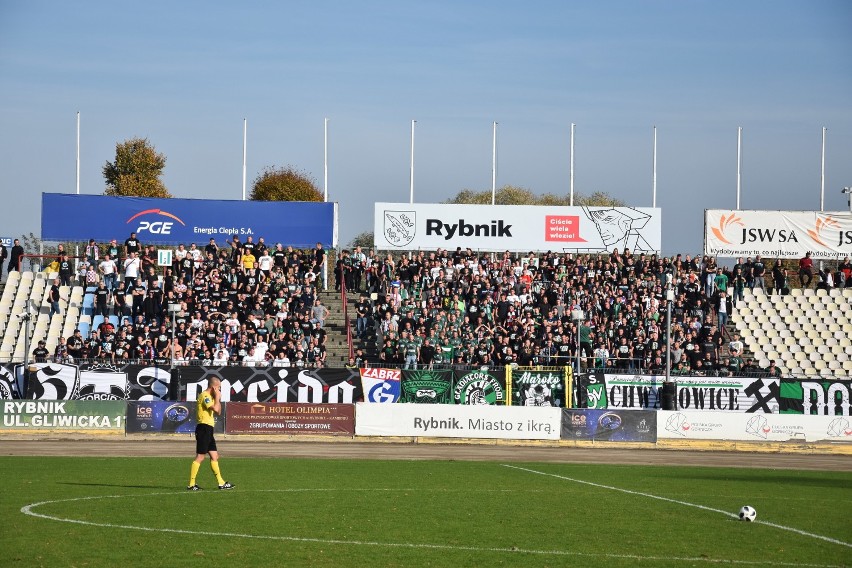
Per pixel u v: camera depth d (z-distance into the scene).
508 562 17.55
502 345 48.62
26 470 29.97
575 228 61.66
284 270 55.84
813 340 55.22
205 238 60.84
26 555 17.33
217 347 48.28
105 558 17.22
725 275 56.47
